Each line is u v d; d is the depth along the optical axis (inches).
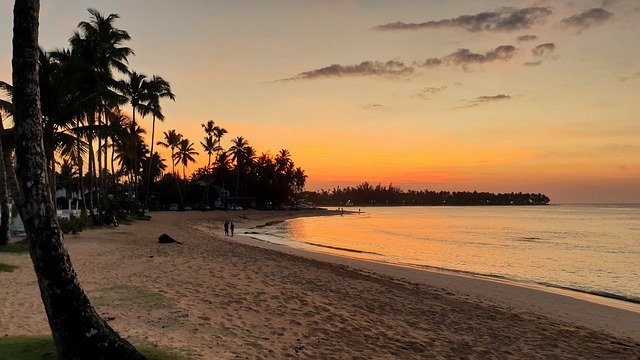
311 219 4224.9
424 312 525.7
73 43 1379.2
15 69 202.8
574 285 911.7
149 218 2058.3
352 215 5915.4
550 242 1936.5
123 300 435.2
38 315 378.6
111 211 1498.5
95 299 435.5
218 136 4079.7
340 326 413.7
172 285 522.9
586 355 413.1
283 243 1611.7
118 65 1455.5
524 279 968.9
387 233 2453.2
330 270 826.8
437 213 6825.8
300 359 312.2
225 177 4606.3
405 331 424.2
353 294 585.9
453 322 489.4
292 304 478.6
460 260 1320.1
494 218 4739.2
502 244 1836.9
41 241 198.5
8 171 553.0
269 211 4817.9
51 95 976.3
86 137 1205.7
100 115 1378.0
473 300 668.1
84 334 202.5
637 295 810.2
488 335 448.8
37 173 200.5
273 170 4859.7
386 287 688.4
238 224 2792.8
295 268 784.3
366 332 404.8
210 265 705.0
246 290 525.7
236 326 377.1
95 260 695.1
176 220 2329.0
